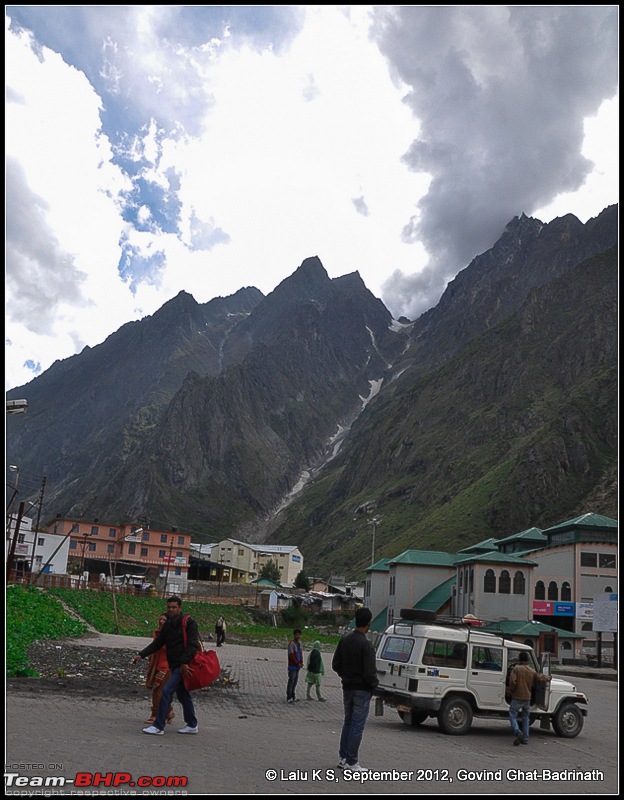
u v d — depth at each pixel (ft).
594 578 253.65
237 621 297.12
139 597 256.73
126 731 41.88
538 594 254.88
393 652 63.36
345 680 38.01
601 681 166.61
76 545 409.49
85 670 75.31
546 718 63.36
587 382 654.12
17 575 196.24
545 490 532.32
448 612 264.93
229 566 542.16
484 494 572.92
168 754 36.55
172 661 42.88
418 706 59.11
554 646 220.43
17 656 71.61
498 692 61.16
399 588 294.25
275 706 69.72
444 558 301.63
